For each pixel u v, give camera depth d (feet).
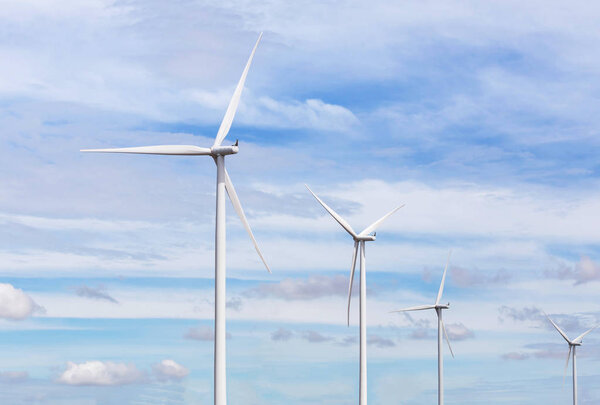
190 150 151.23
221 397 146.41
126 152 148.36
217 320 147.84
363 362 230.48
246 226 157.89
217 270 149.18
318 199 230.89
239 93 158.81
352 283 234.79
